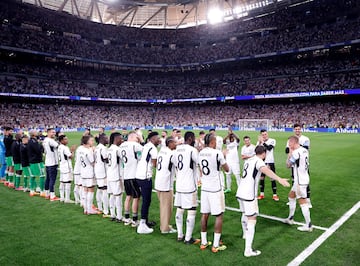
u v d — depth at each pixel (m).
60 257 5.48
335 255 5.52
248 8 58.31
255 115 53.12
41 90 50.59
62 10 55.25
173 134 10.89
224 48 61.03
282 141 28.95
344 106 46.41
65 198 9.38
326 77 49.25
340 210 8.23
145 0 56.38
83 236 6.54
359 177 12.49
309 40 50.72
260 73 56.50
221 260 5.36
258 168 5.72
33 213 8.26
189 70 65.25
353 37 46.00
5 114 45.44
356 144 25.17
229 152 10.23
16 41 48.97
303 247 5.89
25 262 5.28
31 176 10.23
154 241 6.29
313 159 17.48
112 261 5.32
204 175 5.90
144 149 7.04
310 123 45.84
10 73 48.59
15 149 11.14
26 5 50.16
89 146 8.25
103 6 61.88
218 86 60.53
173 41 65.69
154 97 61.56
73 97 52.59
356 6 48.28
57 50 53.97
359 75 46.12
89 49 58.97
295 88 50.53
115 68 63.50
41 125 46.47
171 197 6.93
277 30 57.16
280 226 7.13
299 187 6.77
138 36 65.00
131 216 8.08
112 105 60.91
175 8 65.56
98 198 8.52
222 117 55.81
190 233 6.16
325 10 51.31
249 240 5.55
